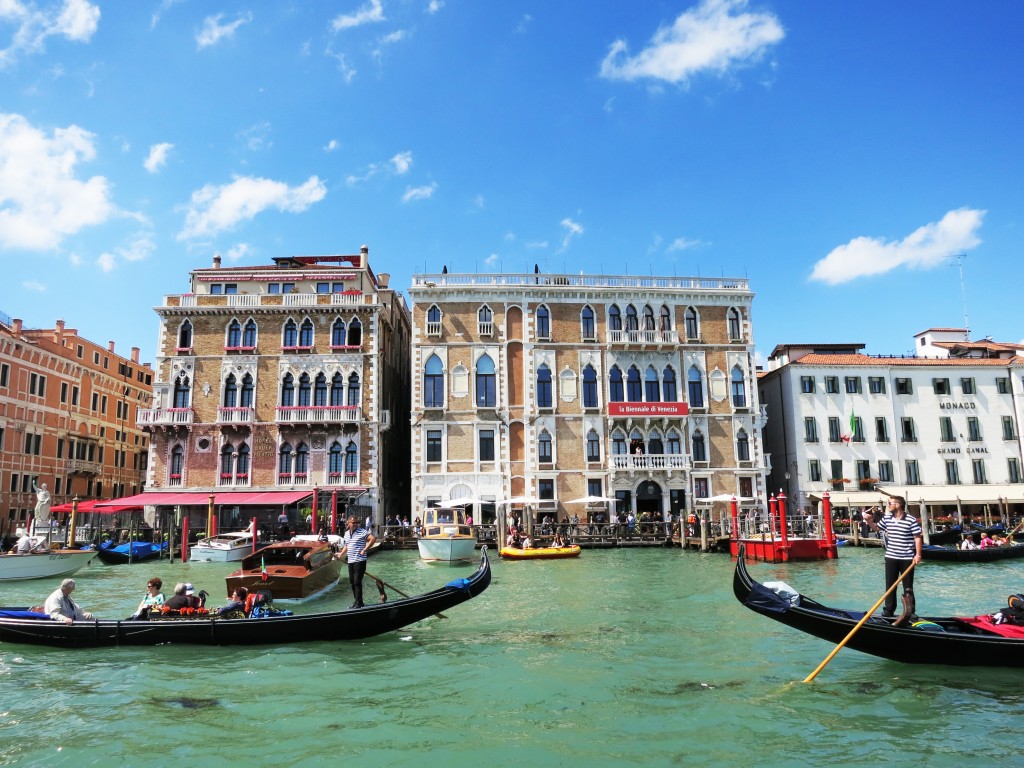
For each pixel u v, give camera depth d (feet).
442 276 124.16
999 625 34.83
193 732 27.14
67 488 141.59
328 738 26.55
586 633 44.47
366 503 114.01
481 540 109.09
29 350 129.29
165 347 118.11
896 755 24.76
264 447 115.24
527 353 122.52
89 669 35.53
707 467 123.95
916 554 34.65
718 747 25.52
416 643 41.52
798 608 35.27
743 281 130.41
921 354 151.64
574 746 25.67
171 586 70.74
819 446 129.80
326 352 118.11
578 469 120.98
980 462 131.95
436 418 119.44
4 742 26.16
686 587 65.62
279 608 53.88
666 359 126.52
